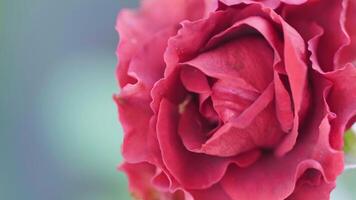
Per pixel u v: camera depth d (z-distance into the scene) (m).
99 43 1.04
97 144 0.71
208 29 0.48
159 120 0.49
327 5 0.49
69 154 0.76
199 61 0.48
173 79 0.49
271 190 0.48
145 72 0.50
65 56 1.04
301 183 0.48
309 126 0.48
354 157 0.49
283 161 0.48
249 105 0.48
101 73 0.76
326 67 0.49
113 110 0.72
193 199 0.49
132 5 1.05
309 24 0.49
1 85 1.01
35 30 1.04
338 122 0.48
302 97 0.47
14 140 1.00
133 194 0.52
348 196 0.62
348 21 0.49
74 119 0.72
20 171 0.98
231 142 0.48
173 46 0.48
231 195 0.49
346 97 0.48
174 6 0.52
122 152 0.50
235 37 0.48
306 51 0.48
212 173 0.49
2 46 1.02
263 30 0.47
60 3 1.06
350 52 0.49
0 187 0.98
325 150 0.47
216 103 0.48
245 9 0.48
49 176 0.98
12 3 1.03
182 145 0.49
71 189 0.95
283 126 0.48
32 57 1.03
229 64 0.48
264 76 0.48
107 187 0.71
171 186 0.49
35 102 1.01
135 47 0.51
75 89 0.74
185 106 0.49
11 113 1.00
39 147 0.99
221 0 0.48
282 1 0.48
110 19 1.05
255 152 0.49
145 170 0.52
